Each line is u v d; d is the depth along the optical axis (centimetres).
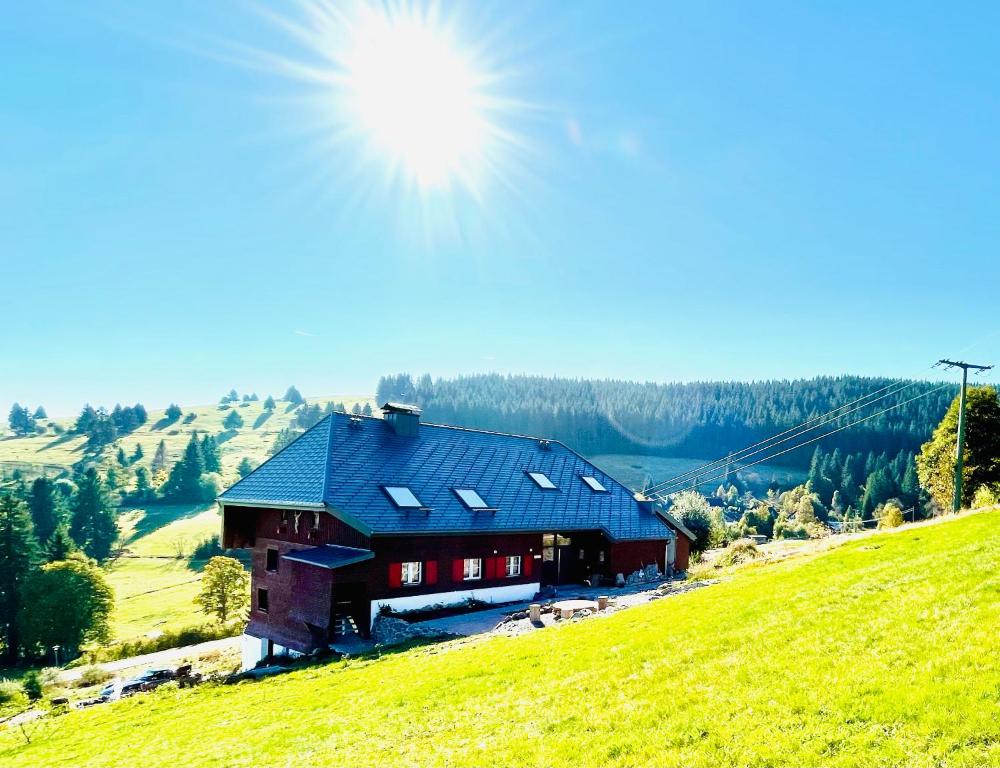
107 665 4409
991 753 798
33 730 2164
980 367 4544
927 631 1254
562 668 1617
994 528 2283
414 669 2009
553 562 4103
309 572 3123
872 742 884
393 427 3841
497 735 1245
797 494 17712
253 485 3581
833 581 1916
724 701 1133
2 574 7644
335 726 1533
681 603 2223
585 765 1020
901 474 16512
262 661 3058
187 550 13000
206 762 1445
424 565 3222
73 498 15350
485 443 4278
